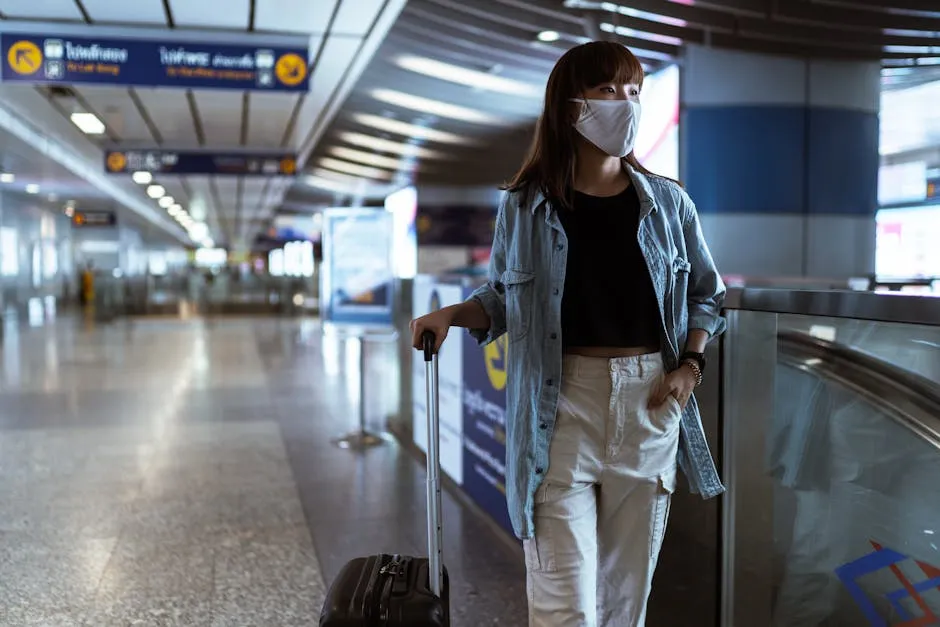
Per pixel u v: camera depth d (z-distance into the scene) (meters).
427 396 1.84
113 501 4.60
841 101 9.76
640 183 1.79
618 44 1.78
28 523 4.19
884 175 14.48
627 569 1.84
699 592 2.51
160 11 7.72
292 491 4.83
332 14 7.86
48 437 6.36
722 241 9.58
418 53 10.05
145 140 14.78
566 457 1.75
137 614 3.09
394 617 1.68
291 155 15.56
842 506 2.01
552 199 1.77
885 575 1.89
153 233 45.81
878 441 1.88
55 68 8.04
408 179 20.17
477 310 1.91
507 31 8.75
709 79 9.52
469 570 3.55
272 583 3.40
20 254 24.89
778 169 9.61
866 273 10.05
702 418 2.46
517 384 1.79
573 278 1.75
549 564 1.76
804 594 2.14
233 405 7.92
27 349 13.57
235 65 8.38
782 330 2.16
